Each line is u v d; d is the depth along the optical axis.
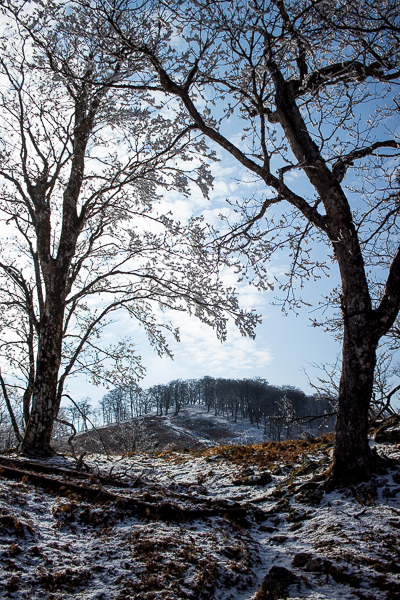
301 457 8.11
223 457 9.32
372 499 5.14
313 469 6.84
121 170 9.02
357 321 5.94
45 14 7.36
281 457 8.47
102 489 5.40
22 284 10.65
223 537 4.64
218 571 3.73
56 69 6.88
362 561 3.81
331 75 6.25
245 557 4.21
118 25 6.27
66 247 9.25
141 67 6.32
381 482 5.47
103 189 9.11
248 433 84.81
